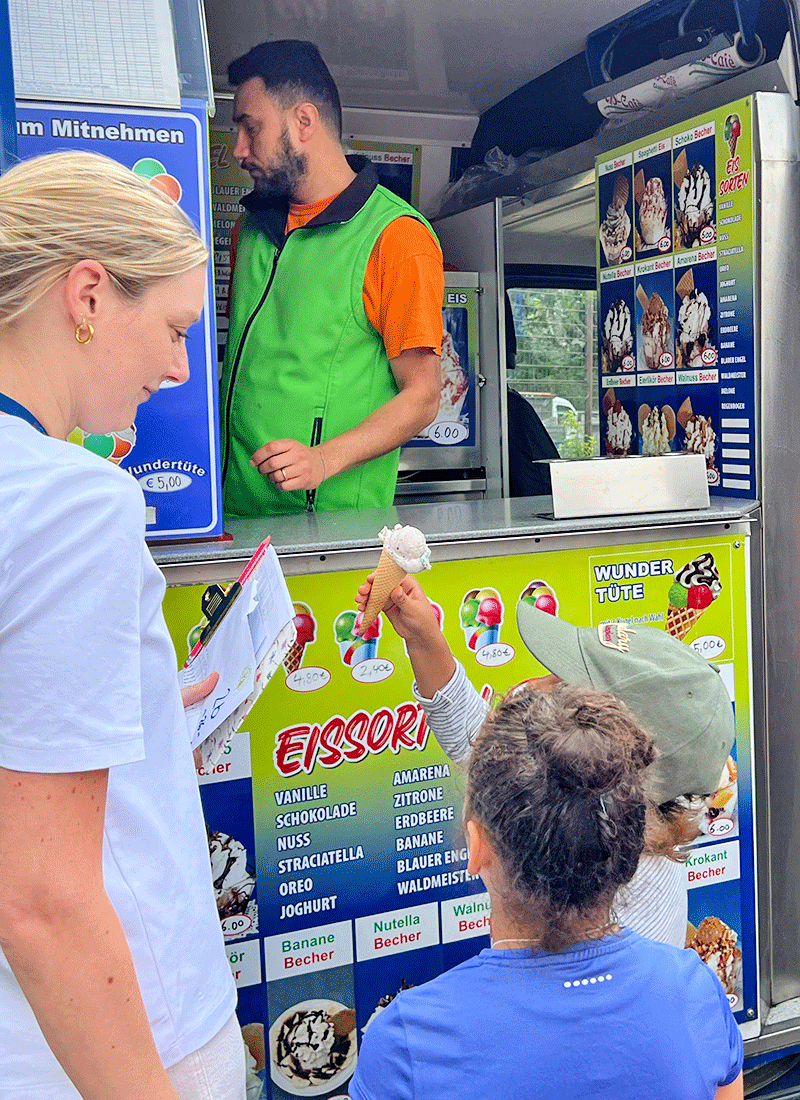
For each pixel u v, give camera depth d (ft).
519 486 13.25
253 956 6.22
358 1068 3.39
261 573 4.75
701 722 4.18
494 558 6.56
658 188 8.79
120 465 5.89
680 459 7.12
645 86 9.66
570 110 11.30
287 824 6.20
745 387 7.84
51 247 3.23
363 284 8.49
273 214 9.02
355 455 7.95
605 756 3.26
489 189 12.59
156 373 3.61
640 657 4.45
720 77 8.93
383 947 6.50
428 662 5.50
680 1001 3.34
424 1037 3.24
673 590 7.09
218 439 6.04
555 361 13.53
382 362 8.79
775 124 7.58
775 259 7.65
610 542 6.87
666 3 9.31
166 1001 3.51
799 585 7.70
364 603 5.29
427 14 10.00
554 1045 3.16
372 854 6.40
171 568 5.81
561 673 4.49
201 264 3.61
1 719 2.93
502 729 3.44
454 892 6.62
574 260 13.28
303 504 8.66
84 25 5.67
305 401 8.67
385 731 6.34
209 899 3.76
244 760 6.06
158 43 5.74
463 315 12.80
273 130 8.76
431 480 12.95
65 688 2.92
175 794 3.59
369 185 8.57
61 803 2.94
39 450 3.10
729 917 7.44
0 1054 3.30
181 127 5.69
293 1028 6.36
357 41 10.67
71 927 2.93
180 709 3.65
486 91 12.09
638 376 9.26
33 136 5.48
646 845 3.67
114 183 3.38
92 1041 2.98
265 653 4.21
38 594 2.91
